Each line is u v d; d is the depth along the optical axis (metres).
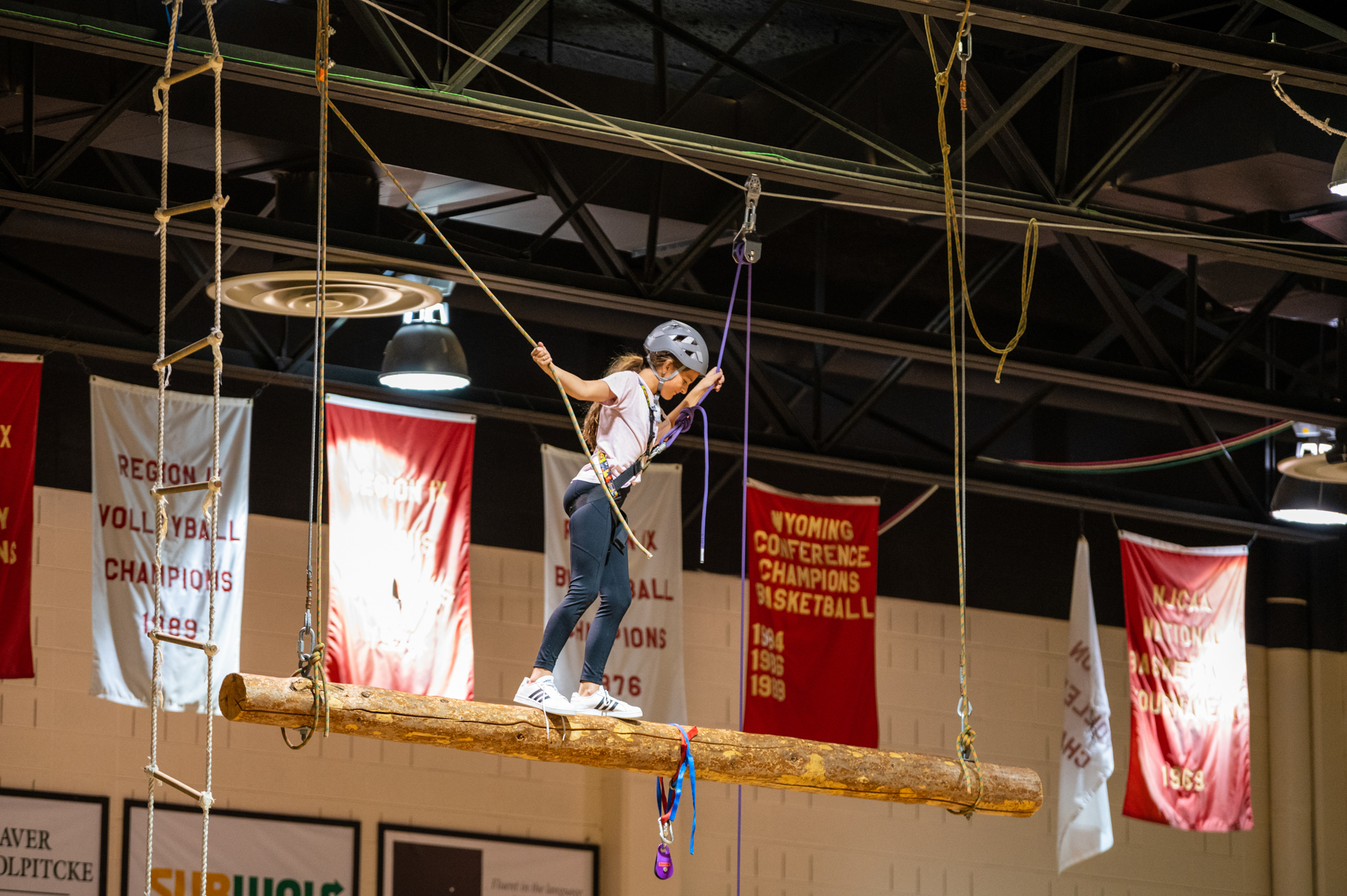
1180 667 17.77
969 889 19.45
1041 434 20.41
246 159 13.87
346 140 13.37
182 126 13.17
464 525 14.94
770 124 14.78
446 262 13.52
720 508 18.95
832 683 16.14
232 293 13.77
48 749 15.59
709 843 18.19
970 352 15.37
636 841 17.59
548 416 16.97
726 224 14.21
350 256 13.24
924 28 11.68
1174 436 21.02
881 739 19.28
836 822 18.95
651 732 8.72
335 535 14.45
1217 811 17.58
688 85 15.80
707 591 18.73
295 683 7.77
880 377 17.61
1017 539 20.55
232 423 14.41
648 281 14.25
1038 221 13.10
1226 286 17.19
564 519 15.41
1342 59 11.74
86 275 16.25
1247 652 21.39
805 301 18.59
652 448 8.80
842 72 14.29
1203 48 11.47
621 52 15.55
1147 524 21.20
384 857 16.80
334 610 14.31
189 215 12.77
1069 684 17.58
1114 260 18.62
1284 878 20.83
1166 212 15.11
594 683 8.66
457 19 13.84
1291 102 11.57
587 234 14.02
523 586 17.89
